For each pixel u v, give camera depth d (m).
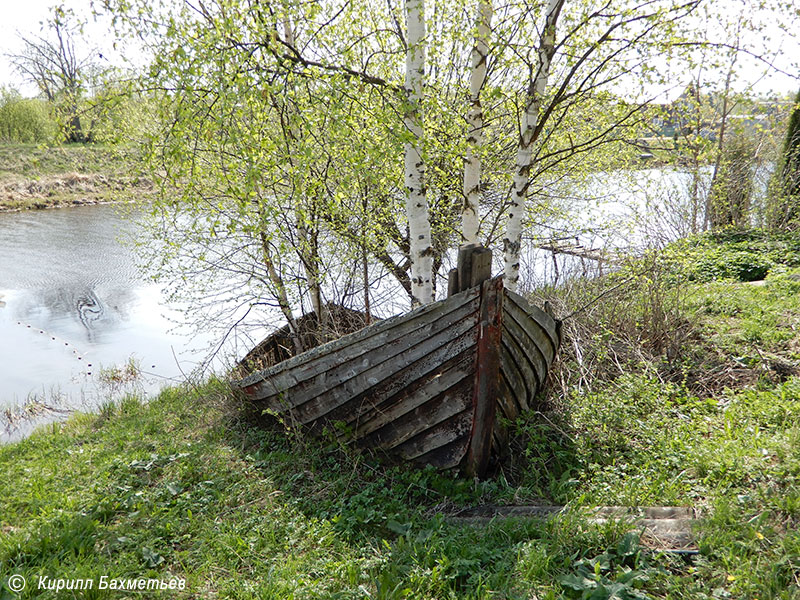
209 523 4.15
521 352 4.87
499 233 9.23
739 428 4.51
